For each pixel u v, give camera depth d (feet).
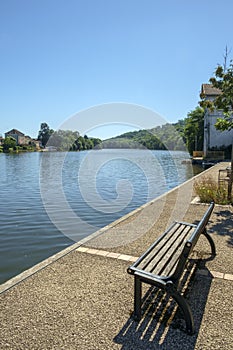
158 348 7.96
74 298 10.54
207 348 7.95
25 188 54.85
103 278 12.09
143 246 15.99
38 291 11.07
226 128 28.32
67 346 8.05
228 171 37.88
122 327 8.86
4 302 10.33
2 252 21.33
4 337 8.45
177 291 8.54
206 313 9.54
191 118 148.66
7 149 284.00
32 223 29.19
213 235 17.80
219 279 11.94
